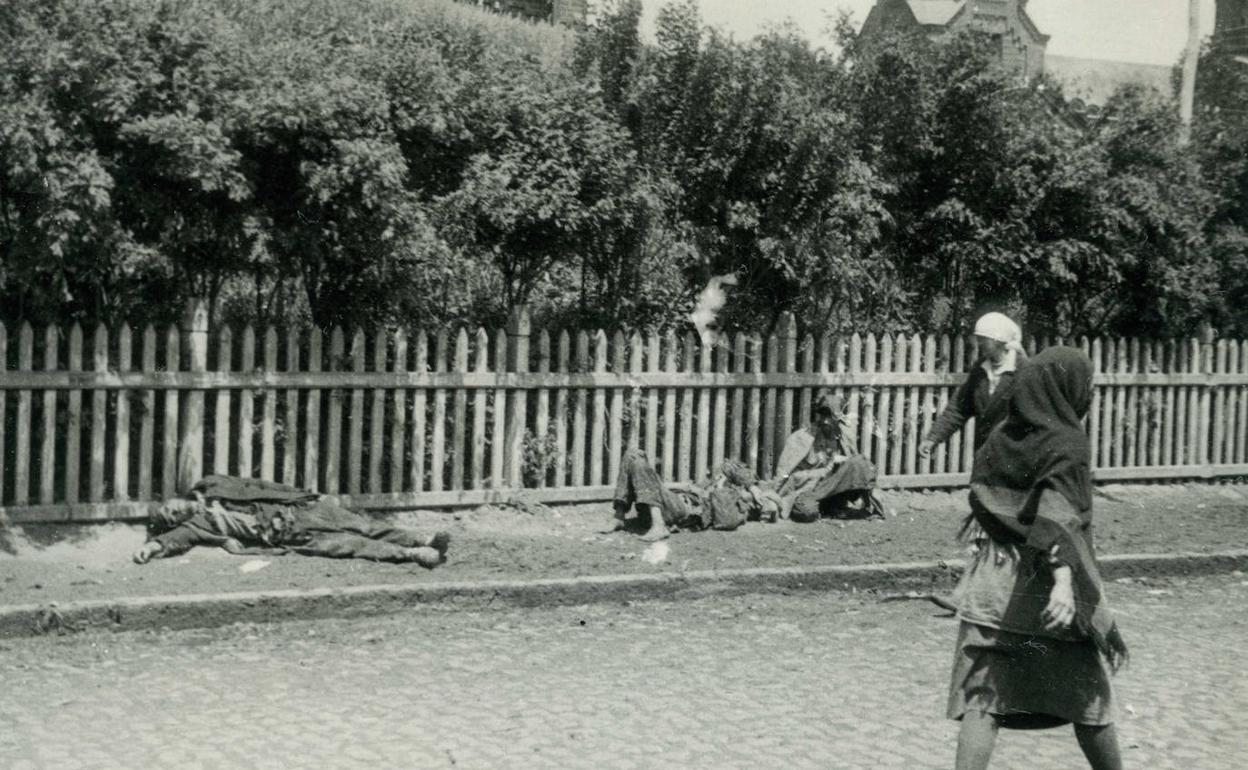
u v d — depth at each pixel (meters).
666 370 11.06
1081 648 4.64
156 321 9.48
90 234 8.05
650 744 5.65
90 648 6.99
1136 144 13.57
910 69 12.34
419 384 9.93
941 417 8.41
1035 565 4.60
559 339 10.78
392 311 10.27
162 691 6.24
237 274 9.77
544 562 8.96
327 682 6.48
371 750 5.43
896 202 12.71
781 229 11.43
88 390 9.16
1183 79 17.73
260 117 8.55
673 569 8.93
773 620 8.30
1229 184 15.29
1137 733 6.06
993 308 13.30
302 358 10.05
